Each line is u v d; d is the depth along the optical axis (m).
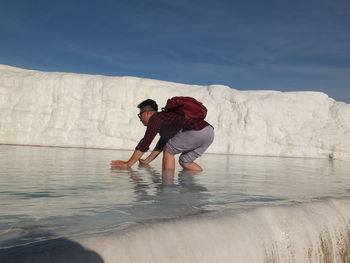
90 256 0.78
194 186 1.89
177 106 2.64
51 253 0.74
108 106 7.61
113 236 0.87
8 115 7.16
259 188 1.96
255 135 7.84
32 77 7.56
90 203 1.29
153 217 1.10
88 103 7.57
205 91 8.58
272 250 1.20
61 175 2.15
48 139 7.11
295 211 1.39
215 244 1.04
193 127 2.64
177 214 1.16
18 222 0.98
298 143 7.68
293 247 1.28
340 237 1.47
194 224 1.07
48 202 1.28
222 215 1.19
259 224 1.23
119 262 0.81
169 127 2.66
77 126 7.37
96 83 7.71
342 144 7.43
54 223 0.98
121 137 7.48
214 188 1.85
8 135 7.00
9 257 0.70
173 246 0.94
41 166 2.67
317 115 8.20
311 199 1.65
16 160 3.15
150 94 7.82
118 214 1.12
